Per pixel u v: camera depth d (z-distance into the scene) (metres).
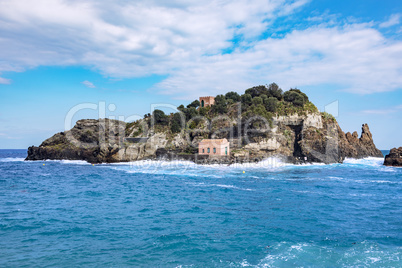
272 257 22.34
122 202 43.56
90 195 49.62
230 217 34.72
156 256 22.67
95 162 128.00
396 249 24.02
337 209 38.97
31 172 91.50
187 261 21.69
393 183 65.19
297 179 72.25
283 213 36.78
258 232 28.78
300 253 23.16
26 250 23.83
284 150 121.31
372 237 27.19
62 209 38.62
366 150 158.12
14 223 31.59
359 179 72.56
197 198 46.84
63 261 21.69
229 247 24.59
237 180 70.38
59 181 69.38
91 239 26.58
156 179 73.12
